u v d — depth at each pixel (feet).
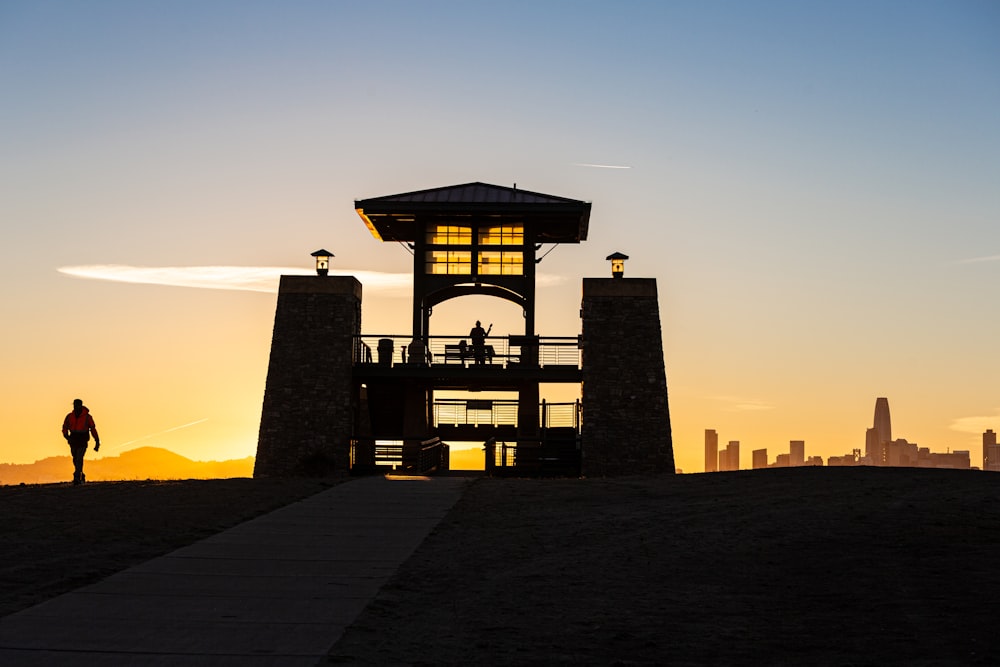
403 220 138.82
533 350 131.54
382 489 87.15
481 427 142.20
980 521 59.72
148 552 56.59
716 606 43.65
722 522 64.13
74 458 91.81
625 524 65.51
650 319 127.85
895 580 46.57
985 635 37.32
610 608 43.55
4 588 46.03
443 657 36.01
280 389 126.62
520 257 135.85
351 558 55.36
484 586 48.16
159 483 91.91
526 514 71.51
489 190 138.31
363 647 37.11
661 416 125.29
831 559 51.75
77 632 38.63
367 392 139.85
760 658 35.86
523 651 36.88
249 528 65.67
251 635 38.63
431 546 59.31
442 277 135.33
